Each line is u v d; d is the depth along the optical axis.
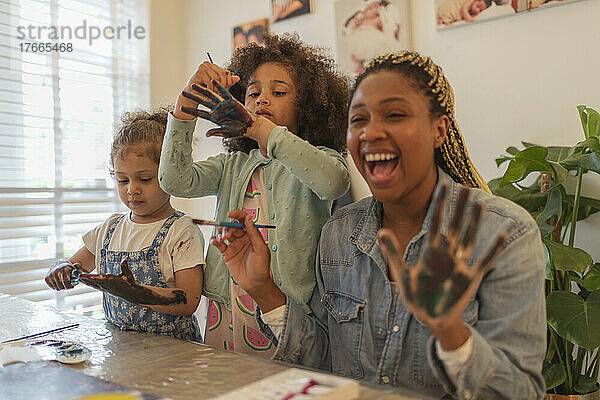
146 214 1.08
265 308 0.85
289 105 1.05
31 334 0.85
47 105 1.91
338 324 0.80
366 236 0.79
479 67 1.61
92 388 0.57
